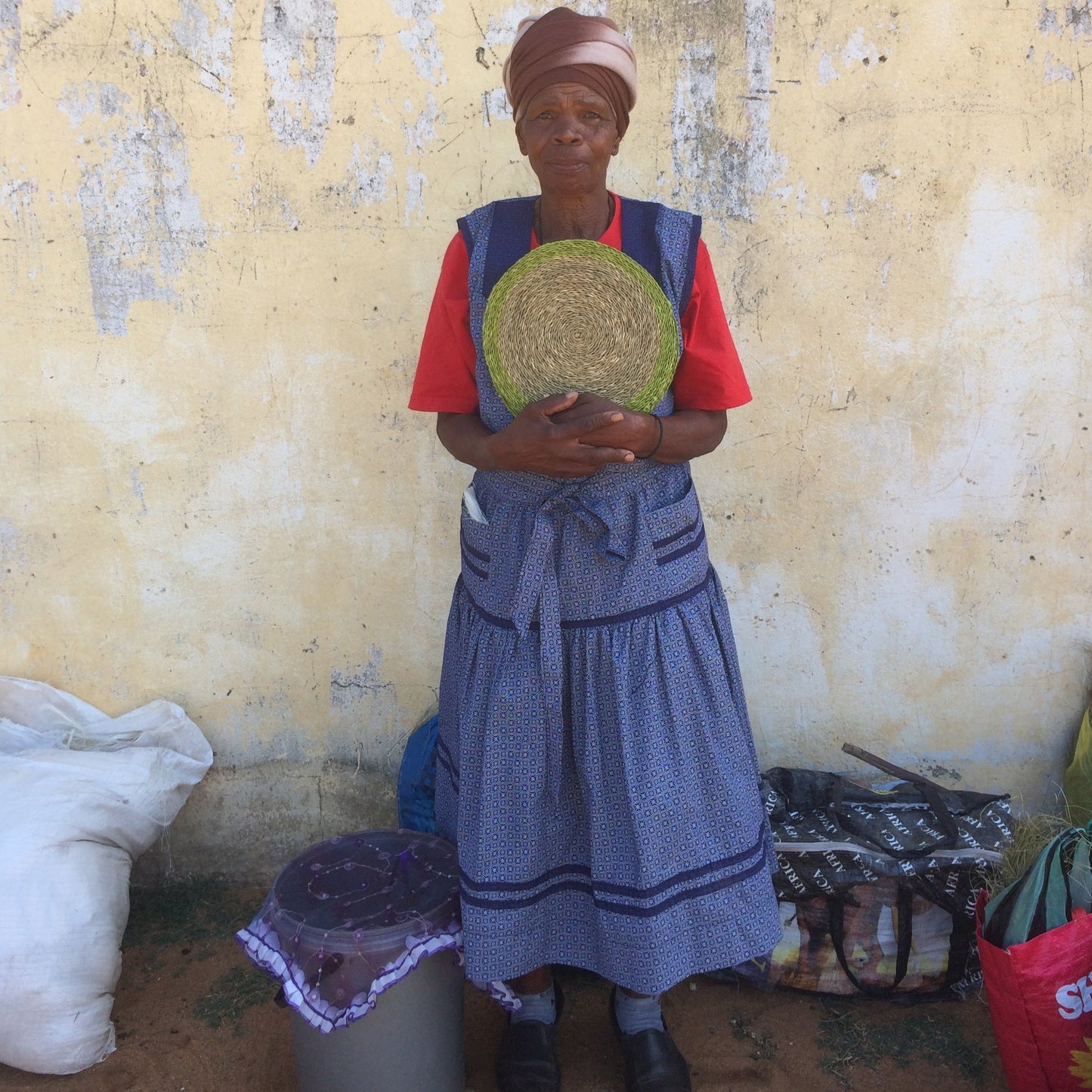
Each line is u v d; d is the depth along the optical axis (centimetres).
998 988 179
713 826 174
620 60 150
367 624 249
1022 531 237
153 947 241
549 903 179
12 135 224
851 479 236
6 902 198
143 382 236
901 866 208
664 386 157
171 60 221
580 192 157
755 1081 197
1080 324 226
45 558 245
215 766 257
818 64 217
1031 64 215
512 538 169
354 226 228
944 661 245
